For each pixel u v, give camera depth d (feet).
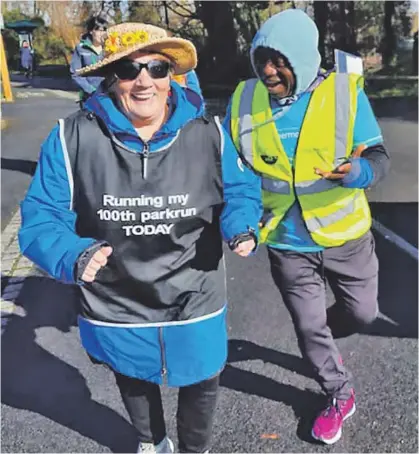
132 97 7.00
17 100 54.95
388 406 10.66
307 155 8.83
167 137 7.18
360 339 12.72
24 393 11.41
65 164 7.23
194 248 7.60
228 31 56.13
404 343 12.57
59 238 7.02
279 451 9.73
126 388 8.43
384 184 24.57
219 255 7.88
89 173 7.22
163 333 7.74
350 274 9.50
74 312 14.38
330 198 9.04
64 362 12.37
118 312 7.71
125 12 58.80
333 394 9.87
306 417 10.44
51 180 7.29
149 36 6.95
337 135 8.75
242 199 7.73
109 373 11.97
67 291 15.46
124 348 7.82
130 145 7.11
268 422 10.36
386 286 15.38
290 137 8.84
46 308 14.61
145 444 8.95
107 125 7.07
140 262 7.47
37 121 43.47
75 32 72.49
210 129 7.44
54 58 75.10
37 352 12.73
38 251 6.98
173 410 10.78
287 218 9.24
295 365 11.94
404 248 18.03
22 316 14.24
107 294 7.66
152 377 8.00
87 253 6.72
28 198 7.38
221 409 10.68
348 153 8.88
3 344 13.05
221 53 56.54
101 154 7.17
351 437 9.96
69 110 48.80
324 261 9.39
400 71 51.42
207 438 8.77
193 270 7.66
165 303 7.65
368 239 9.53
